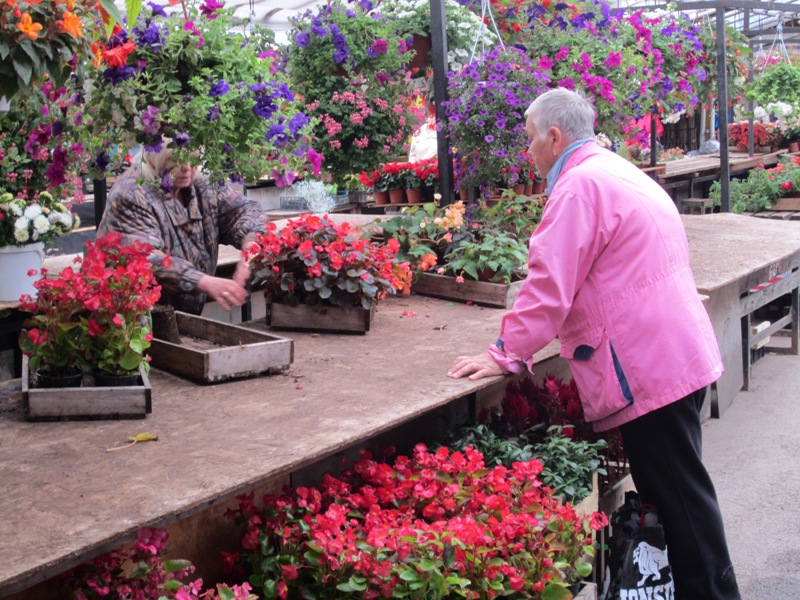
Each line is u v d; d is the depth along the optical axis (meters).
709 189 10.35
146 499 1.97
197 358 2.85
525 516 2.40
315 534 2.26
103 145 3.08
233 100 2.96
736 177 11.93
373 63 4.53
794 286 6.82
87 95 2.96
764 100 11.54
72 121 3.00
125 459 2.21
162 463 2.18
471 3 5.18
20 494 2.00
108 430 2.42
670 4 7.36
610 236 2.80
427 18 4.91
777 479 4.63
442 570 2.24
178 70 2.94
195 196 3.70
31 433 2.39
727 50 8.28
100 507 1.93
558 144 2.99
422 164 5.98
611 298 2.80
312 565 2.29
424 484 2.60
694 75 6.98
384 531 2.29
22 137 3.32
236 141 3.05
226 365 2.87
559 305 2.79
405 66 4.80
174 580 2.08
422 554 2.23
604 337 2.82
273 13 7.02
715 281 4.45
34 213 3.34
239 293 3.30
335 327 3.55
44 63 2.23
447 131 4.66
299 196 8.05
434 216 4.50
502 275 4.01
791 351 7.13
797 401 5.91
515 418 3.36
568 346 2.93
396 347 3.34
